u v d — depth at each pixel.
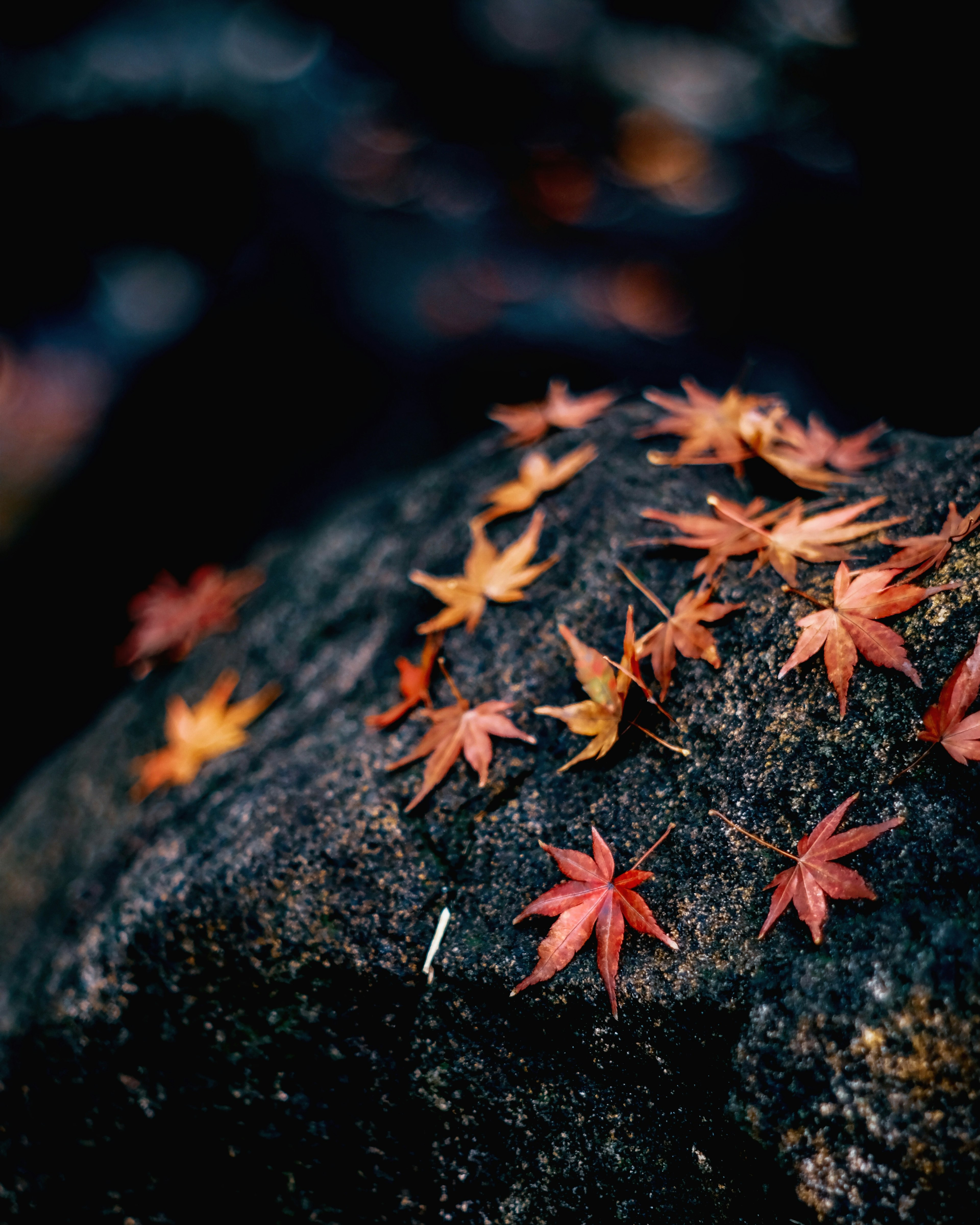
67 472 1.64
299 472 1.36
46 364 2.18
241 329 1.54
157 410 1.50
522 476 0.63
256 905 0.54
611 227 2.00
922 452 0.58
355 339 1.54
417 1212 0.51
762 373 1.58
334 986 0.53
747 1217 0.47
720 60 2.47
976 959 0.45
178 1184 0.55
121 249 2.11
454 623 0.59
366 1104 0.52
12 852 0.72
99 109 2.00
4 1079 0.57
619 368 1.59
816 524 0.54
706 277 1.83
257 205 1.91
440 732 0.55
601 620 0.56
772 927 0.48
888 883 0.47
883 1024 0.45
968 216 1.28
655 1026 0.48
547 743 0.54
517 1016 0.50
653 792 0.52
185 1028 0.54
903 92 1.44
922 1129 0.44
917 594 0.50
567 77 2.40
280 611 0.70
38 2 2.28
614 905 0.49
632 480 0.60
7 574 1.41
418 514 0.67
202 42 2.31
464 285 1.76
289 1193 0.53
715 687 0.52
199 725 0.65
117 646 1.24
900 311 1.38
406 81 2.36
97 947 0.56
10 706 1.24
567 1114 0.49
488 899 0.52
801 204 1.82
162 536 1.34
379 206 1.93
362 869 0.54
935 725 0.48
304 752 0.58
